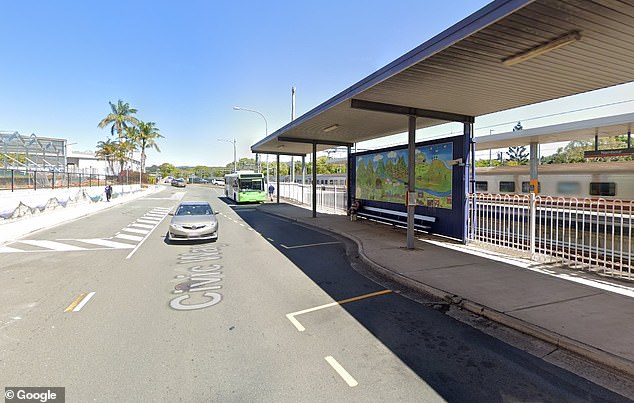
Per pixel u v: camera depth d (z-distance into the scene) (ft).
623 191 59.41
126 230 52.39
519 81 26.09
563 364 13.61
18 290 23.31
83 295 22.22
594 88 27.81
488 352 14.60
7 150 135.54
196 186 293.64
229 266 29.94
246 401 11.29
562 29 17.92
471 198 37.40
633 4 15.38
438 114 35.78
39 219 62.85
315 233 48.85
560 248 30.42
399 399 11.41
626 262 26.00
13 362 13.85
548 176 71.56
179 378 12.66
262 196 107.55
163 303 20.72
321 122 44.16
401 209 49.08
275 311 19.38
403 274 25.48
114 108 195.00
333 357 14.20
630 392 11.78
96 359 14.06
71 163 224.33
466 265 28.02
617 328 15.93
